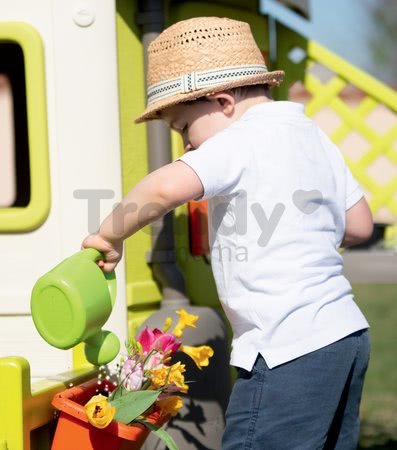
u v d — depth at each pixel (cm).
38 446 167
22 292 200
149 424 161
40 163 199
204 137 186
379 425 320
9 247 201
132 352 171
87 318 161
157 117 193
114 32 201
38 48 199
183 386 166
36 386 167
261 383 167
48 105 201
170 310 212
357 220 193
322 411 167
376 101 282
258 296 171
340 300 174
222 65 183
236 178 173
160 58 187
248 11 270
